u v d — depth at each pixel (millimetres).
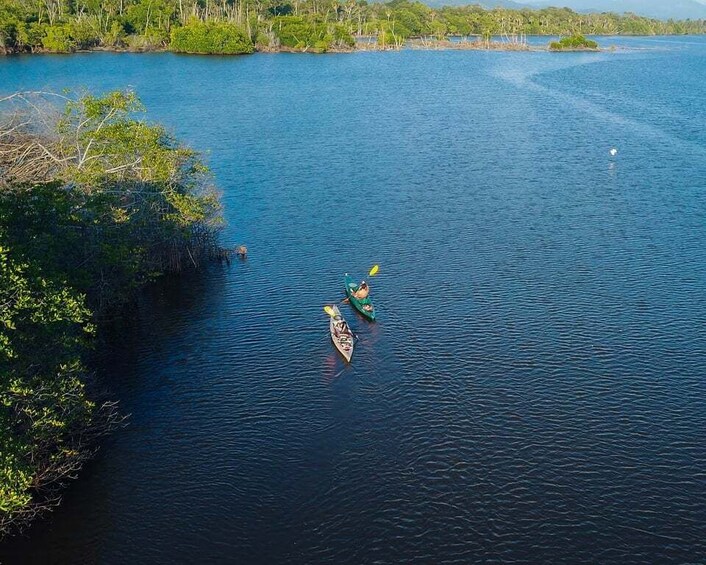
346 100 148500
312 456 38594
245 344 49969
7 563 32219
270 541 33188
